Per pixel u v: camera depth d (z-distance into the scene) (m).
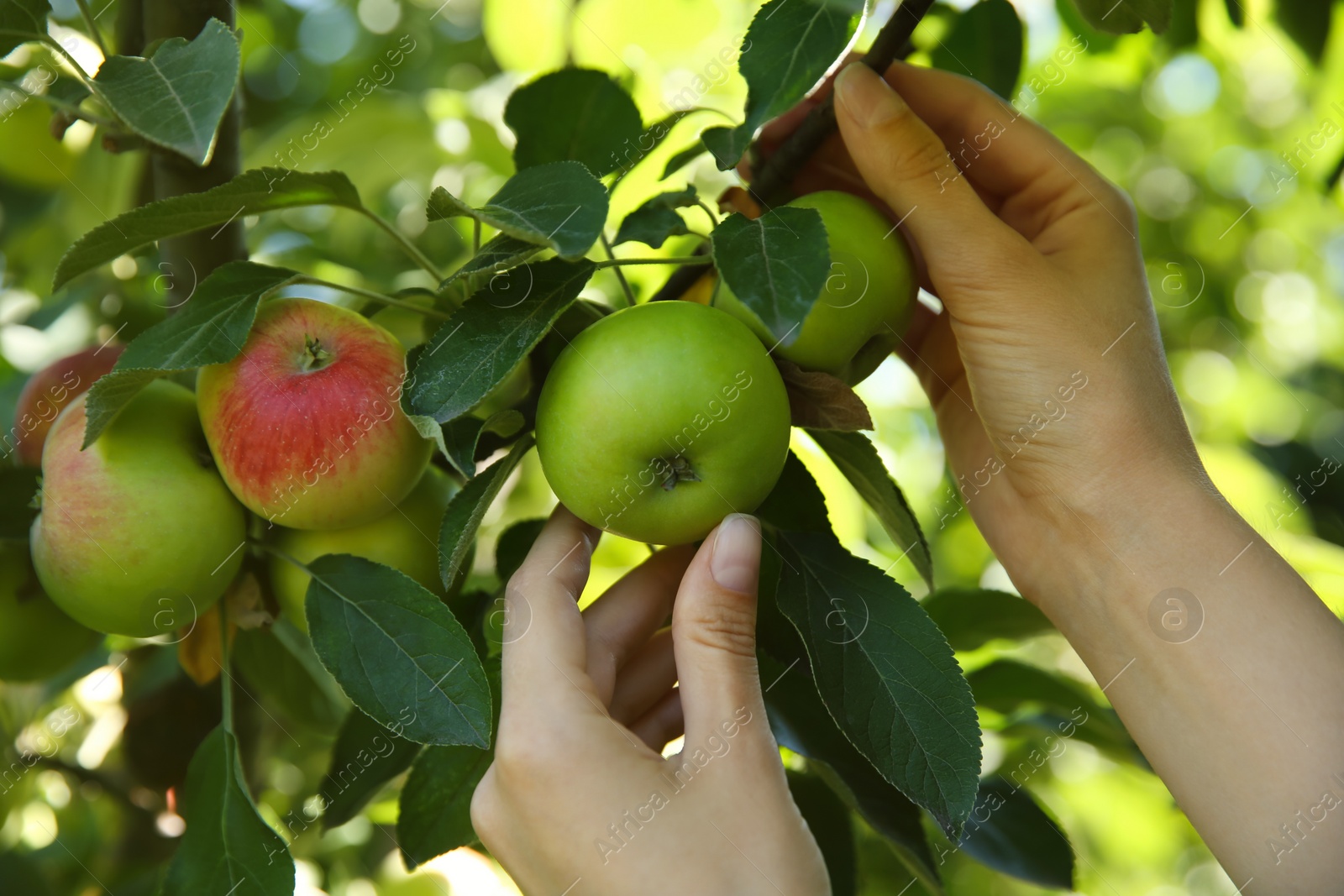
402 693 0.94
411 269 1.83
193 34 1.07
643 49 1.74
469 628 1.19
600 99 1.21
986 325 1.17
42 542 1.01
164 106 0.83
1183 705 1.11
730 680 0.95
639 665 1.21
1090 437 1.17
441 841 1.11
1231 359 3.09
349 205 1.03
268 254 1.70
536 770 0.92
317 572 1.02
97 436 0.93
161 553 0.99
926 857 1.08
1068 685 1.35
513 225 0.84
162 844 1.57
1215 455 1.87
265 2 2.06
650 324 0.94
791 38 0.93
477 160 1.76
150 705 1.40
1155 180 2.99
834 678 0.97
